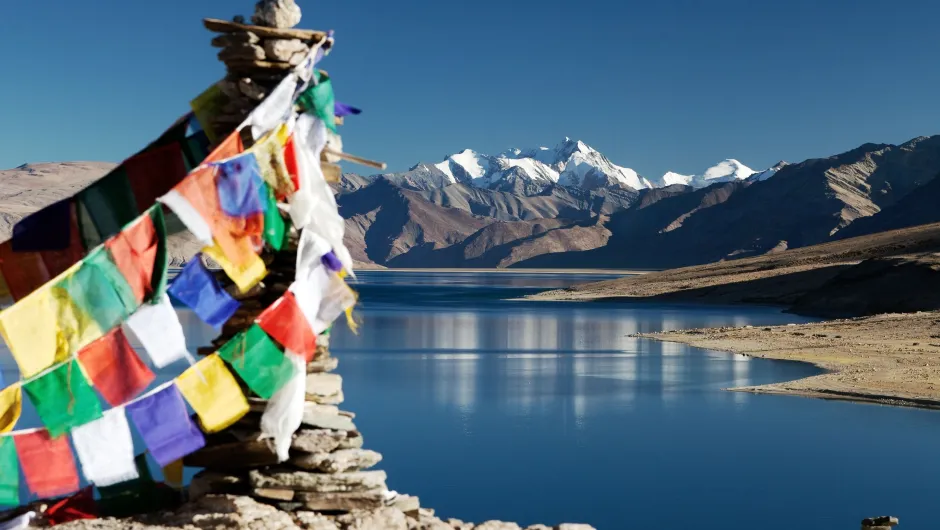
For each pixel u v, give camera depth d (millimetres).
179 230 11812
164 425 10125
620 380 45219
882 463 28391
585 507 24297
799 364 48281
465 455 29938
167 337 10062
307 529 10547
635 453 30156
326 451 11336
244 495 11180
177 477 11516
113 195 11914
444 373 48312
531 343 64188
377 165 11938
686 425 34156
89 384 9836
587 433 33156
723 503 24750
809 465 28312
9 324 9531
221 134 11547
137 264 10031
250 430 11328
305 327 10930
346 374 48062
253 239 10930
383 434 33031
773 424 34000
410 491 25812
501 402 39406
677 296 117625
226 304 10656
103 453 9875
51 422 9727
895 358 48125
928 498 25000
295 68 11312
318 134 11492
